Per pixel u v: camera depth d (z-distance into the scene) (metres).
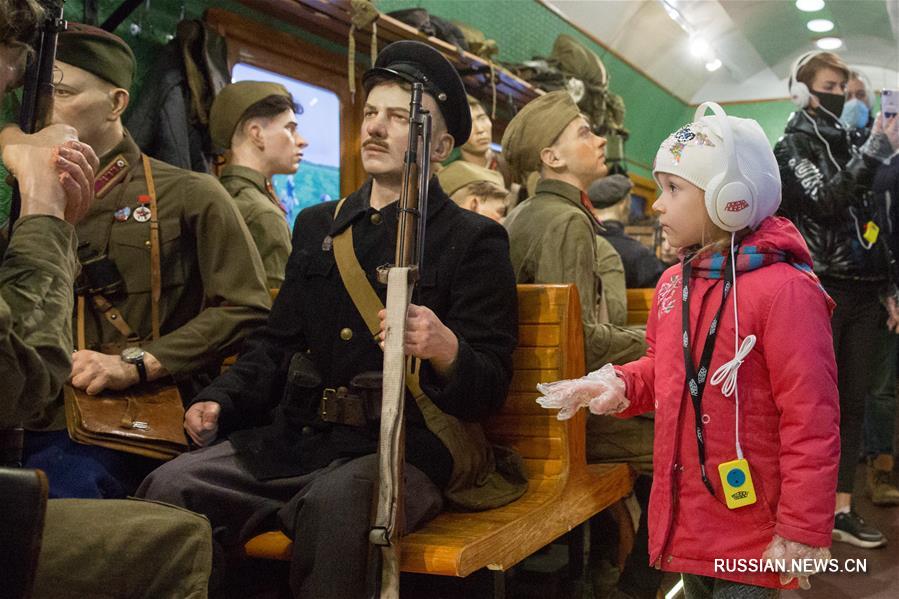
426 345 2.06
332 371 2.38
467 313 2.34
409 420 2.30
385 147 2.42
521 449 2.62
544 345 2.61
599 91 7.19
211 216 2.71
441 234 2.41
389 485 1.93
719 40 7.00
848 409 3.93
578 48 7.18
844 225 3.80
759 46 6.39
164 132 3.80
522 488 2.50
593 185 5.23
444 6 6.58
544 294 2.62
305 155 4.94
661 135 10.52
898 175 3.81
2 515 1.30
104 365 2.43
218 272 2.70
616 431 3.07
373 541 1.91
